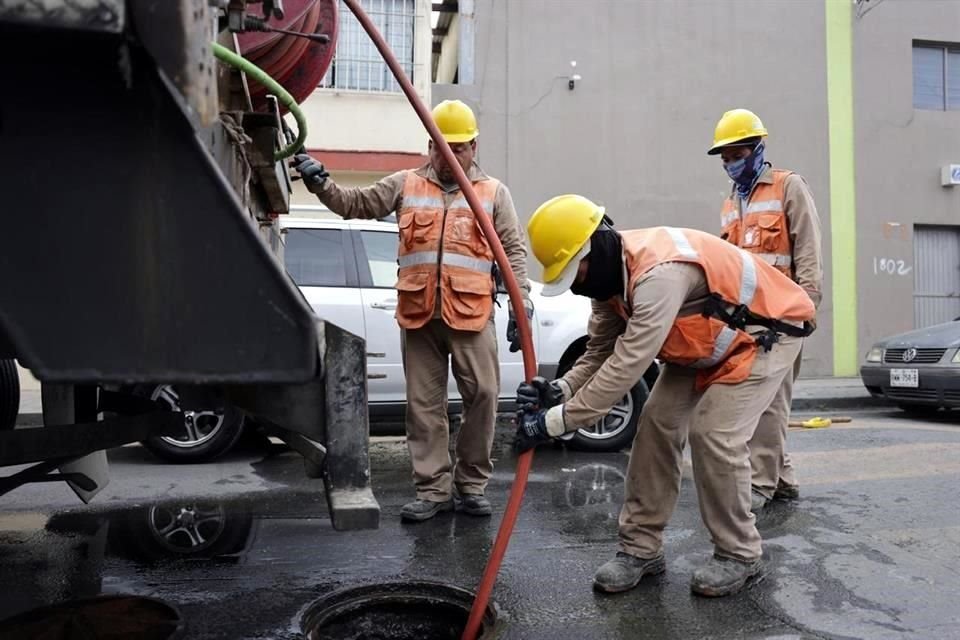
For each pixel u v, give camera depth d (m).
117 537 3.42
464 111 3.62
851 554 3.21
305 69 2.79
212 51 1.07
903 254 11.71
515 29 10.70
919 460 5.15
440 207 3.60
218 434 4.94
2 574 2.93
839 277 11.50
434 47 14.28
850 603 2.69
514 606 2.65
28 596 2.71
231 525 3.61
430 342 3.68
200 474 4.71
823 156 11.48
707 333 2.64
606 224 2.65
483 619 2.59
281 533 3.48
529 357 2.48
